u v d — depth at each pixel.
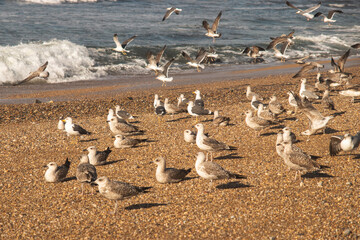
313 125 16.50
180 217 10.85
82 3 73.19
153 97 28.03
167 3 82.81
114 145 16.84
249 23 69.75
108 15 64.31
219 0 95.50
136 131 18.20
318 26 70.81
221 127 19.81
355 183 12.47
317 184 12.50
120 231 10.28
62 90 31.64
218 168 11.95
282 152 13.98
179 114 22.83
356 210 10.71
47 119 22.81
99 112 24.42
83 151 16.91
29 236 10.20
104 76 37.25
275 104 20.05
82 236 10.11
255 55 28.56
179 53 46.00
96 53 42.19
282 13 83.62
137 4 77.69
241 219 10.61
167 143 17.52
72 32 50.06
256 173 13.69
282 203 11.38
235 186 12.69
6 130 20.14
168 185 12.95
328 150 15.62
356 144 13.73
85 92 30.95
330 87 26.81
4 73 34.38
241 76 37.56
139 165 14.91
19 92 30.86
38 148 17.34
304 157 12.30
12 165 15.27
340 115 20.62
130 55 43.31
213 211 11.09
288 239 9.60
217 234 9.95
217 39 54.44
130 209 11.43
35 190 12.95
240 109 24.08
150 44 47.88
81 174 12.07
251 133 18.59
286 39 21.05
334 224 10.12
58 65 37.84
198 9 79.94
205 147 14.46
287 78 35.44
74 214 11.27
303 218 10.51
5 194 12.65
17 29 48.88
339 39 57.97
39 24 52.75
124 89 31.98
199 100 22.31
